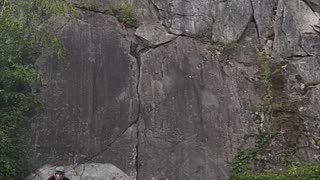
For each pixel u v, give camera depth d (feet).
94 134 37.83
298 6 45.98
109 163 37.06
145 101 39.88
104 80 40.04
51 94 38.42
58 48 38.27
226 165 38.34
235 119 40.45
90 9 43.39
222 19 46.14
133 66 41.19
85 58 40.52
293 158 38.83
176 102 40.32
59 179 30.07
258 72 43.65
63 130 37.42
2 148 32.19
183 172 37.65
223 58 43.88
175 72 41.68
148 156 37.83
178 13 46.11
